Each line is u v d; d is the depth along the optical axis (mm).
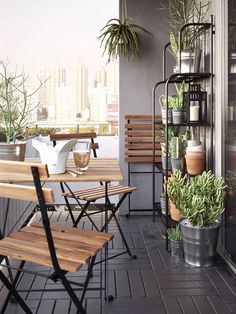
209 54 3662
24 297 2607
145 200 4945
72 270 1760
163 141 4262
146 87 4848
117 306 2514
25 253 1895
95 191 3389
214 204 3107
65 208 5137
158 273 3049
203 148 3705
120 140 4906
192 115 3709
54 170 2375
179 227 3469
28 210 4520
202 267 3162
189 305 2529
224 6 3240
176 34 4680
